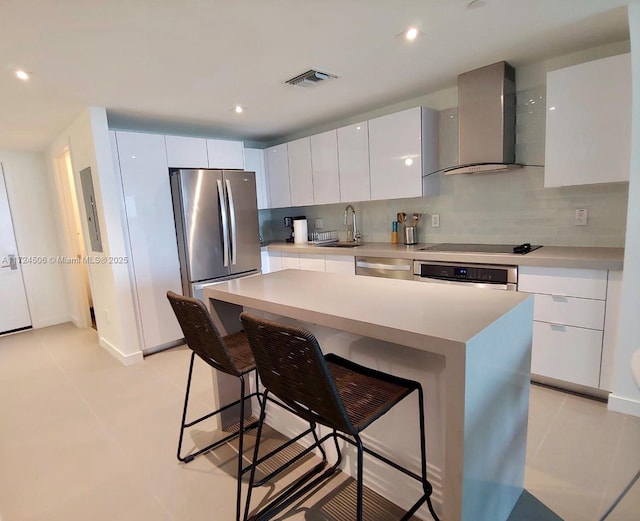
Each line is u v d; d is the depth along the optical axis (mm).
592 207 2570
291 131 4414
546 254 2393
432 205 3426
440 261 2809
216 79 2541
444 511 1211
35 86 2408
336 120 3979
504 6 1804
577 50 2420
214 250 3668
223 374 2225
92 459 2025
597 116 2205
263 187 4590
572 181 2336
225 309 2205
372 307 1446
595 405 2236
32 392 2869
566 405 2248
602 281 2137
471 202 3162
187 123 3717
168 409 2520
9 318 4512
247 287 1981
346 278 2094
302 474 1827
